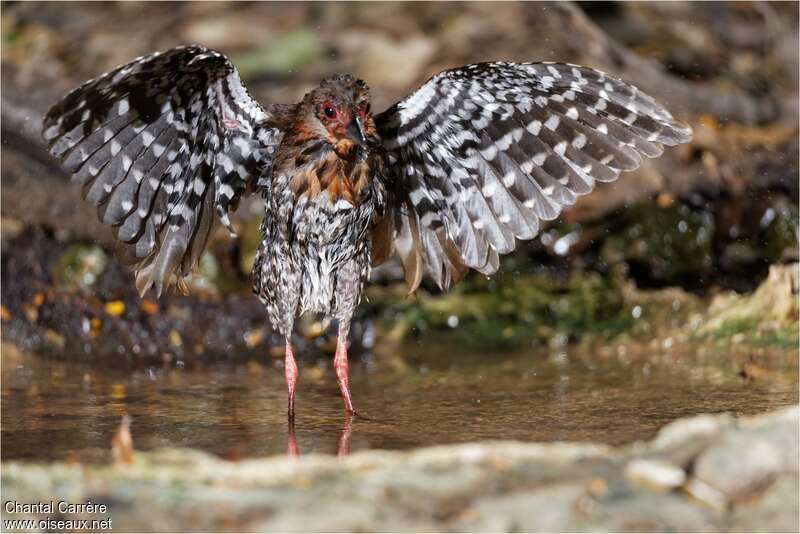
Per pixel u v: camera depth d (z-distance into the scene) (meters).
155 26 20.20
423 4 20.28
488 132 9.30
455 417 9.37
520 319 14.09
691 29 20.30
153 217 9.47
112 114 8.80
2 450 7.89
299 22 20.34
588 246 14.80
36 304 13.59
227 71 8.90
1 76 17.31
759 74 19.38
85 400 10.46
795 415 7.35
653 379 10.93
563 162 9.16
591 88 8.73
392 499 6.41
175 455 7.47
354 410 9.84
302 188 9.68
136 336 13.41
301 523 6.11
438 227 9.99
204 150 9.47
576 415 9.27
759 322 12.57
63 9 20.06
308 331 13.59
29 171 14.80
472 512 6.22
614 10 20.50
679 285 14.55
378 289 14.65
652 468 6.61
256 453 7.91
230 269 14.27
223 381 11.73
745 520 6.13
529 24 19.56
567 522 6.09
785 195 15.30
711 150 16.14
